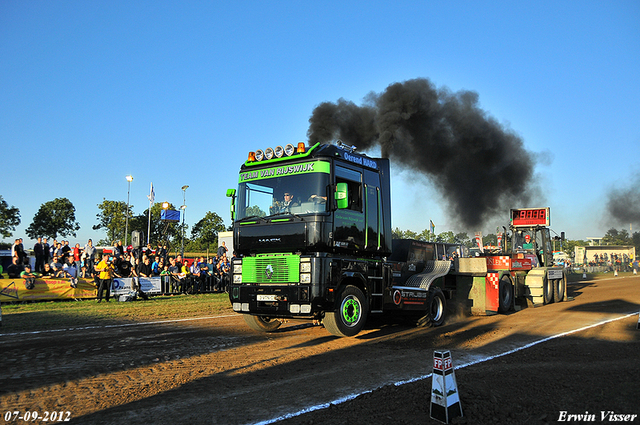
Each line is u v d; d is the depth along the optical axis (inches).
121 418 170.1
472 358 269.1
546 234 713.6
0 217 2231.8
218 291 863.7
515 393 198.2
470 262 503.2
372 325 418.6
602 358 268.1
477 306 493.4
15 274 636.7
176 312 508.4
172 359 267.3
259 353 284.4
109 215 1852.9
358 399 190.5
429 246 480.7
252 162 350.3
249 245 334.0
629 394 197.2
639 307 551.8
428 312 409.4
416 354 281.6
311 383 216.5
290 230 312.5
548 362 257.8
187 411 177.5
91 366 249.6
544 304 615.5
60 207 2381.9
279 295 311.4
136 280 682.8
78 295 656.4
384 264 364.2
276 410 178.2
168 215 1261.1
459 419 163.9
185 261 826.8
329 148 322.7
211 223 1909.4
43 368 245.1
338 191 312.7
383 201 368.8
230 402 188.4
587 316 470.0
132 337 342.3
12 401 189.8
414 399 189.5
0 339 333.7
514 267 576.4
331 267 308.7
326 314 318.0
